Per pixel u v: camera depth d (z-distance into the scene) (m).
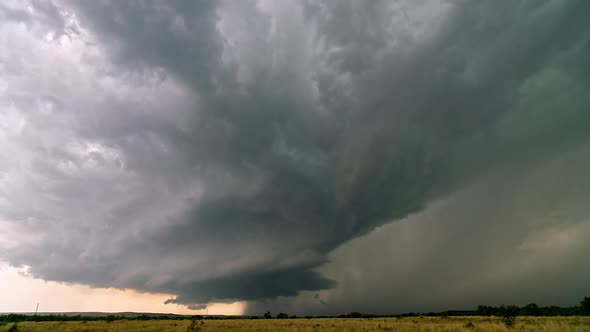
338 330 33.59
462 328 31.97
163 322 51.53
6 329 36.34
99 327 40.00
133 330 36.09
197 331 35.12
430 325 36.88
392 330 32.28
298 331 33.84
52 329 37.78
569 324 31.33
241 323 48.59
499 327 30.78
